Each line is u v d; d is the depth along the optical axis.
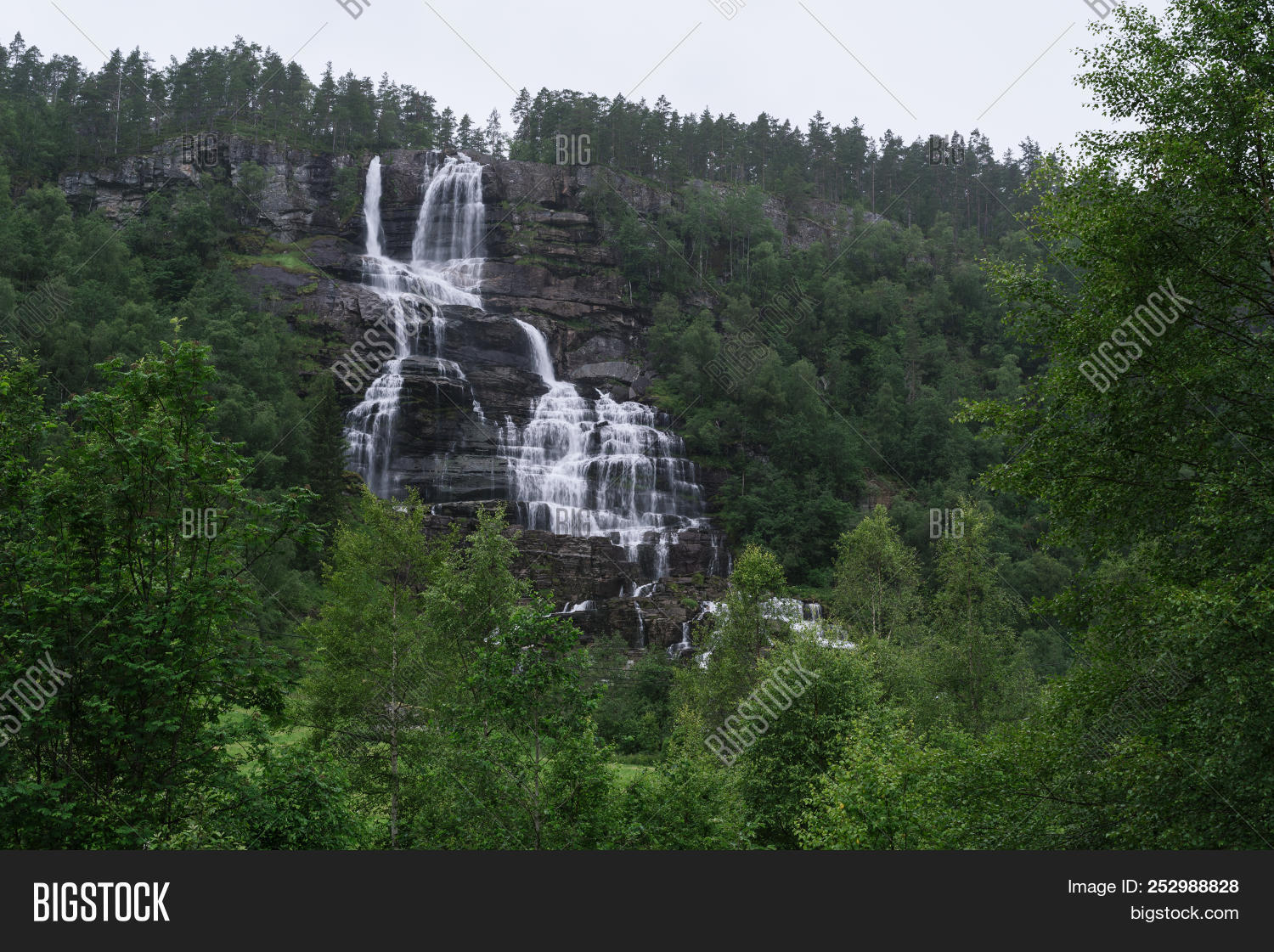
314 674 29.31
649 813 18.62
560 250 143.88
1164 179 17.17
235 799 16.08
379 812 26.56
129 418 16.25
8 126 134.38
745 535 106.06
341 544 30.97
